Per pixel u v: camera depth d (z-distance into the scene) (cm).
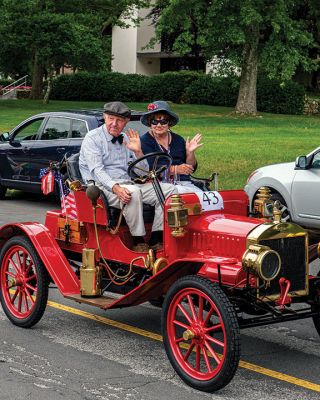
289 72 3228
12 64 4334
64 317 721
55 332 671
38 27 3853
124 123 680
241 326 541
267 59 3259
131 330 679
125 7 4369
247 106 3519
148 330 680
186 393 528
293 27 3341
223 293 522
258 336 673
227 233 566
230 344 510
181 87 4547
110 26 5538
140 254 623
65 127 1357
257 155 1908
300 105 3900
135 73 5144
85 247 682
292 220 1127
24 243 678
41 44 3922
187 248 593
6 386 538
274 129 2794
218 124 2991
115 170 682
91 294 642
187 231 591
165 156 644
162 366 583
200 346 541
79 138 1325
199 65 5122
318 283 593
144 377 558
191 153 693
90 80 4728
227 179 1595
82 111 1369
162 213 630
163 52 5041
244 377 562
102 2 4322
